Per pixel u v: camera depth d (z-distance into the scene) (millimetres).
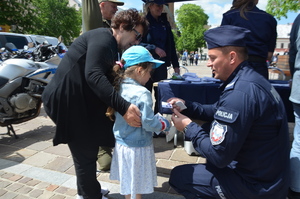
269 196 1501
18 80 3576
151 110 1691
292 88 2084
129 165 1784
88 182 1989
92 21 2422
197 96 2980
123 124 1791
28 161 3010
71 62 1808
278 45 52469
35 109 3893
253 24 2562
